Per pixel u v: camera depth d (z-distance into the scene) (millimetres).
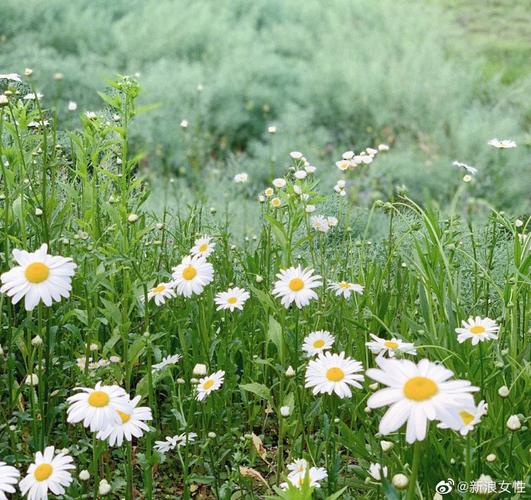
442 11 5398
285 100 4258
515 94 4348
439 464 1034
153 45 4562
